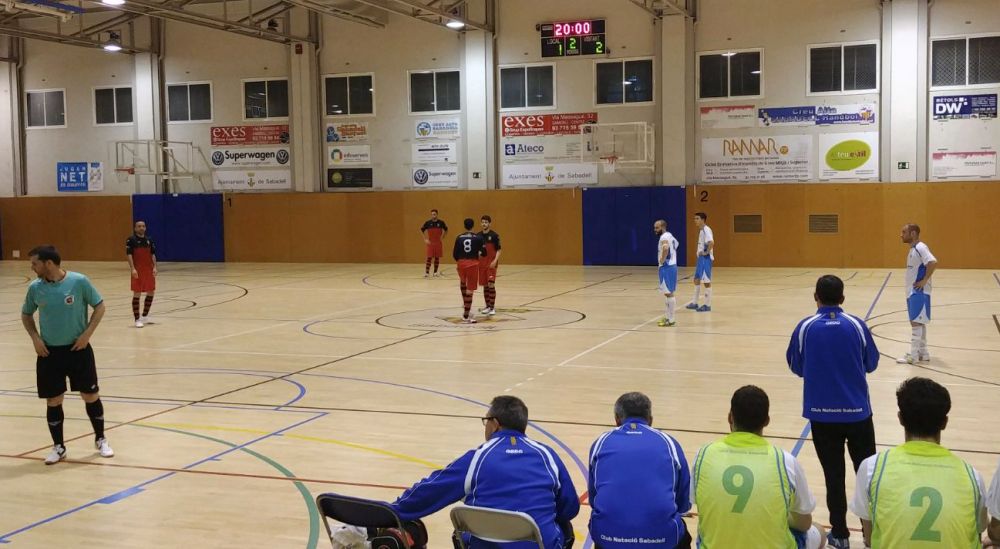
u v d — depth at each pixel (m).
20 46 32.16
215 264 30.12
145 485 6.77
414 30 28.70
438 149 28.89
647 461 4.09
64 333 7.41
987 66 24.12
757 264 26.36
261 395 9.98
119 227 31.83
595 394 9.74
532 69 27.84
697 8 26.30
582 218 27.73
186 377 11.08
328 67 29.62
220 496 6.48
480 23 27.59
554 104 27.73
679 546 3.99
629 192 27.17
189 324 15.83
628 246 27.42
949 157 24.62
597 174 27.59
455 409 9.16
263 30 27.98
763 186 26.06
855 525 5.73
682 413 8.78
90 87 31.66
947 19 24.34
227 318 16.58
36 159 32.53
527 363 11.69
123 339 14.19
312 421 8.74
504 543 4.05
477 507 3.98
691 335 13.82
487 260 16.30
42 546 5.54
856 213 25.33
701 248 16.75
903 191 24.86
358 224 29.70
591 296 19.48
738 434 3.96
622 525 3.95
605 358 11.95
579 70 27.41
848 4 25.05
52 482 6.89
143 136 31.19
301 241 30.27
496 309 17.48
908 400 3.71
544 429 8.24
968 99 24.33
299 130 29.95
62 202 32.19
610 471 4.10
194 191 31.27
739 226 26.39
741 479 3.82
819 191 25.61
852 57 25.16
